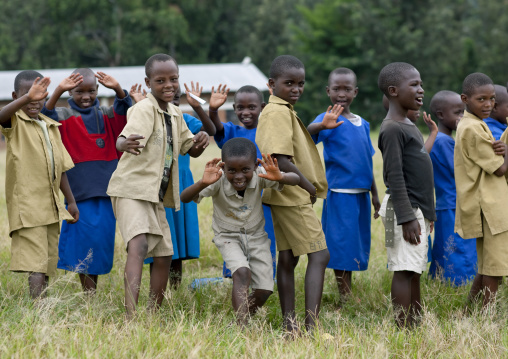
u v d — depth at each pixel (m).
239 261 5.64
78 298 5.79
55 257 6.21
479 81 6.43
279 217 5.90
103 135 6.73
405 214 5.77
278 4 59.28
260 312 5.75
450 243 7.37
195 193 5.65
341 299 6.78
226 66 42.28
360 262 7.08
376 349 4.64
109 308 5.55
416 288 6.15
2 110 5.77
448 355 4.85
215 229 5.94
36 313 5.01
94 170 6.61
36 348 4.36
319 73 49.88
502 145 6.22
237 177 5.57
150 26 56.53
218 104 7.08
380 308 6.38
